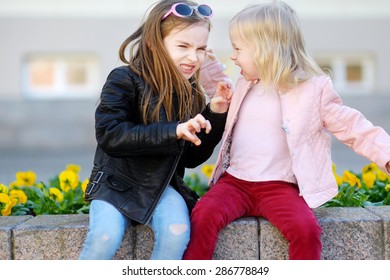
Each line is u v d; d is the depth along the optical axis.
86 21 18.56
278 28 4.23
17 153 17.44
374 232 4.17
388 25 18.95
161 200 3.97
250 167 4.20
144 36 4.25
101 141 3.89
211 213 3.92
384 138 4.11
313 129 4.20
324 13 18.94
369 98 18.47
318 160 4.19
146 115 4.09
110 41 18.62
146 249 4.12
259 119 4.28
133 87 4.10
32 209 5.21
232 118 4.33
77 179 5.41
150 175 4.00
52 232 4.10
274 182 4.12
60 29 18.53
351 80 19.72
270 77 4.20
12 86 18.55
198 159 4.50
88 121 18.09
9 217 4.45
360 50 19.05
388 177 5.73
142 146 3.82
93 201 3.93
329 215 4.29
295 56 4.29
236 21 4.32
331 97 4.23
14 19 18.39
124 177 4.01
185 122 3.87
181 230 3.79
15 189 5.79
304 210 3.93
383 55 19.00
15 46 18.47
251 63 4.27
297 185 4.21
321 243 4.04
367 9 18.94
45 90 19.36
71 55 18.98
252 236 4.11
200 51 4.26
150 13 4.29
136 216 3.87
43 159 15.89
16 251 4.11
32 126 18.02
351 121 4.18
